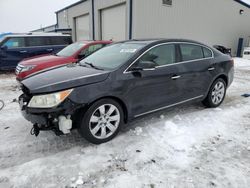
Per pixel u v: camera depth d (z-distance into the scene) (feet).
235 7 66.90
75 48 22.97
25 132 11.89
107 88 10.14
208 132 11.77
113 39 57.26
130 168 8.74
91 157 9.47
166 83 12.29
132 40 13.98
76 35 76.79
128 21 49.29
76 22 75.15
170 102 12.92
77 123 10.01
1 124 12.96
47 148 10.22
